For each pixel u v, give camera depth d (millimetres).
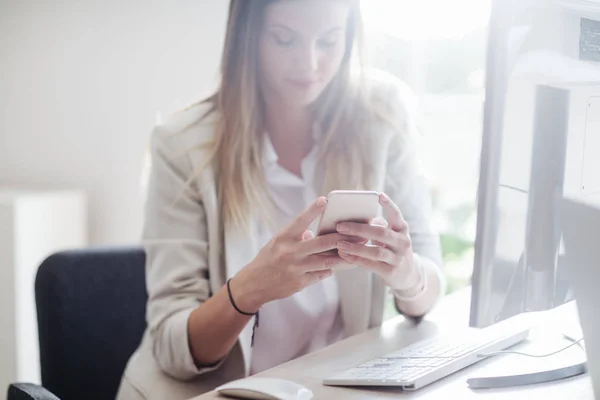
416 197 1493
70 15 2518
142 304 1513
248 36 1342
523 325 1195
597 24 1012
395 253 1086
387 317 1495
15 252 2221
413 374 917
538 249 981
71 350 1422
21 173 2625
